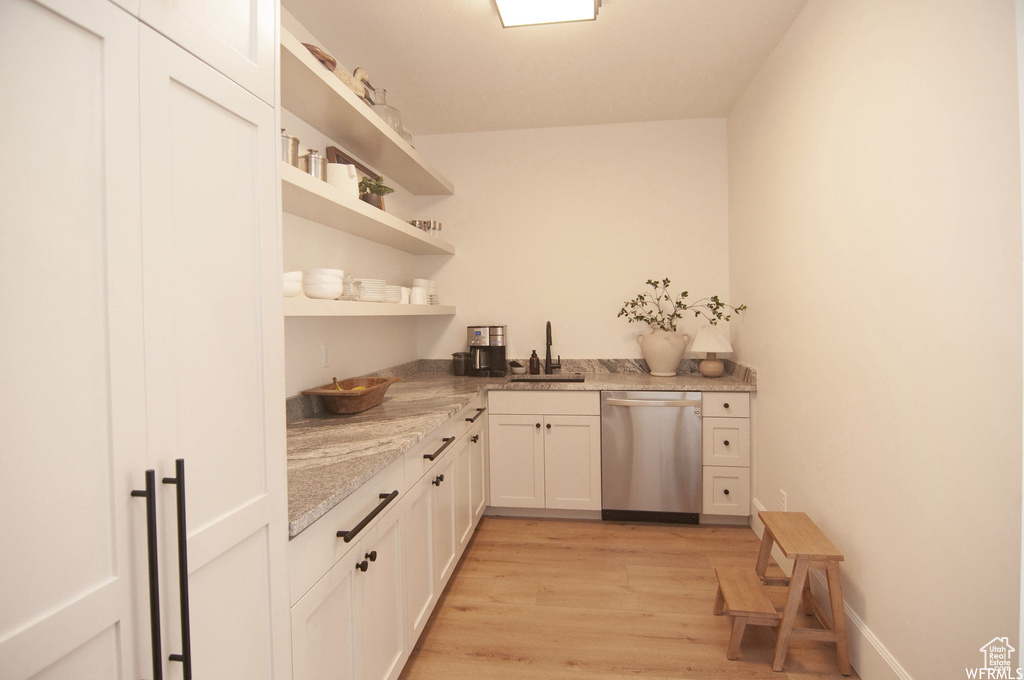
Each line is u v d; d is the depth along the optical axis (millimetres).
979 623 1182
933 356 1331
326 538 1190
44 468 586
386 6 2168
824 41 1947
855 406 1734
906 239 1438
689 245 3471
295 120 2166
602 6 2188
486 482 3139
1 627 545
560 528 3033
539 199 3617
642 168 3514
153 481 679
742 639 1946
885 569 1564
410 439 1703
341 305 1898
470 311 3695
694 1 2152
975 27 1164
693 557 2621
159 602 712
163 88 738
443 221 3711
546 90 2998
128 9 682
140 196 700
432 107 3234
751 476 2936
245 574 909
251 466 926
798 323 2225
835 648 1881
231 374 880
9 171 554
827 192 1928
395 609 1634
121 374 673
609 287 3559
